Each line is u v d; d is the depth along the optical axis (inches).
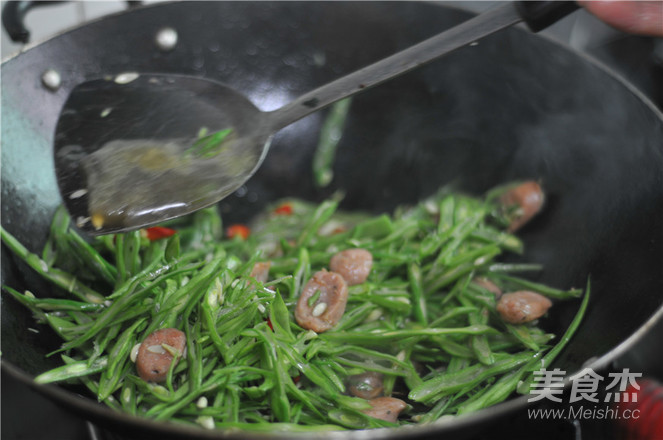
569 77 22.8
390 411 19.5
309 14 24.6
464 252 23.0
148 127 20.8
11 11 21.8
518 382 20.3
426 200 25.9
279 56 25.3
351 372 20.4
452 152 25.5
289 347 19.6
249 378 19.2
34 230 21.8
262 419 19.1
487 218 24.5
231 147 20.2
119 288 20.7
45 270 21.2
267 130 20.2
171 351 19.0
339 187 26.6
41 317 20.5
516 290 22.8
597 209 22.0
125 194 19.4
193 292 20.1
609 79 21.8
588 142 22.6
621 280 20.4
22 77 21.9
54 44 22.4
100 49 23.2
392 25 24.6
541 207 23.5
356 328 21.4
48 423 20.9
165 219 19.1
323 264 22.9
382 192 26.3
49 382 18.9
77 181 19.8
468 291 22.4
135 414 18.9
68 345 19.7
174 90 21.5
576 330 20.8
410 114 25.7
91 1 27.8
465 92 24.8
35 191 22.0
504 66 23.9
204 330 19.7
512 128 24.4
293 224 25.2
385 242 23.4
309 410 19.8
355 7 24.4
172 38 24.1
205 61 24.9
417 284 22.3
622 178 21.5
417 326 21.6
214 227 24.6
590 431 20.1
